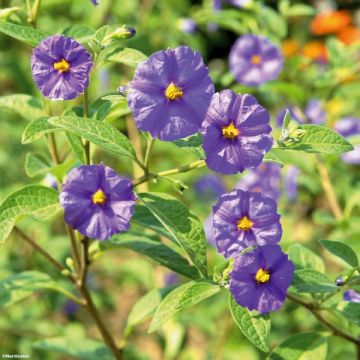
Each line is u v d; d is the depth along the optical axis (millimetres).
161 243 490
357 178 717
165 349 720
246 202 412
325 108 738
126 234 499
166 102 398
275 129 704
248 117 405
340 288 438
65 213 404
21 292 525
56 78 411
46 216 441
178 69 396
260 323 412
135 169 785
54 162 508
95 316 521
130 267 857
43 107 518
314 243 863
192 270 476
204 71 398
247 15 785
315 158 683
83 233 406
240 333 789
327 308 470
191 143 416
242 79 728
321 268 494
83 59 409
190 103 399
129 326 542
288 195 716
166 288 552
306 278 441
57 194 446
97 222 405
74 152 455
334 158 680
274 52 722
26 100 519
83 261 496
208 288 417
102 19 847
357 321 462
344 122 748
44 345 576
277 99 852
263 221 413
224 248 414
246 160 406
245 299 406
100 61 432
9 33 432
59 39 407
